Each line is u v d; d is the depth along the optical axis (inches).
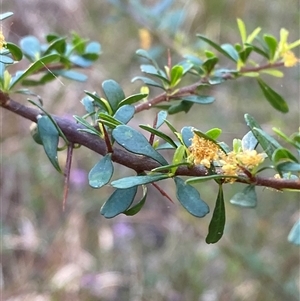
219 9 32.3
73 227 32.0
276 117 31.0
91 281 30.1
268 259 29.7
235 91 32.8
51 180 33.7
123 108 11.0
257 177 10.0
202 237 30.7
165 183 33.6
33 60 15.3
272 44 14.7
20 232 32.0
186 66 14.4
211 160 10.1
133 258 31.6
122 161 10.7
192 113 32.9
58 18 34.9
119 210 10.5
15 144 33.8
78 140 12.0
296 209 31.9
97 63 32.7
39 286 29.8
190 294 30.3
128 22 32.9
